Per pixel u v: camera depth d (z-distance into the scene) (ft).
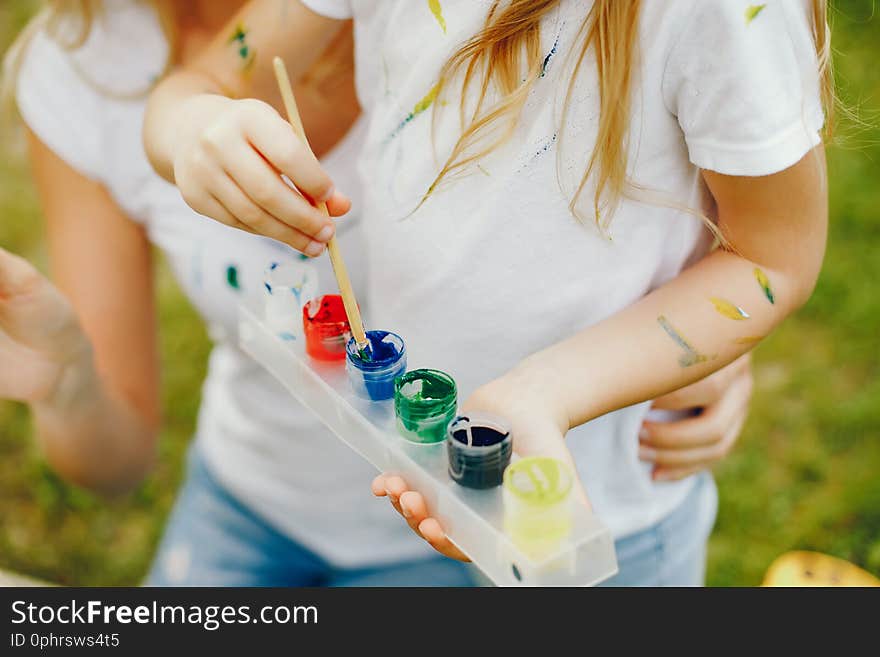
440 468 4.81
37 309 6.64
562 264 5.54
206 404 8.68
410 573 7.86
